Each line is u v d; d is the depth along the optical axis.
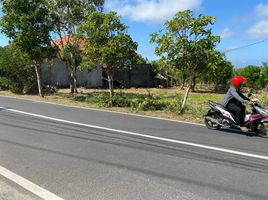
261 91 31.38
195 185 6.27
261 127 10.41
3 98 23.05
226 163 7.64
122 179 6.55
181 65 14.88
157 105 17.03
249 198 5.71
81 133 10.85
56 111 16.16
